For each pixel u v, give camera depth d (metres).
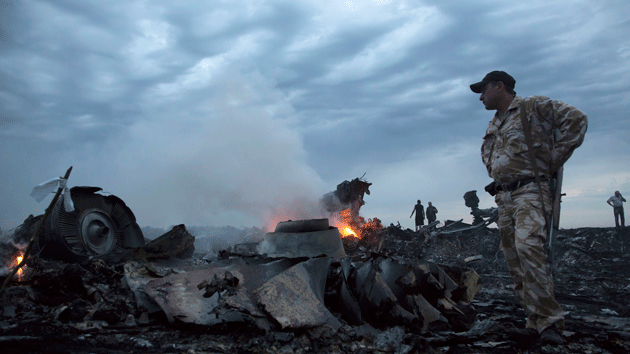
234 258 3.96
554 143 3.32
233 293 2.92
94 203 7.16
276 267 3.39
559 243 14.16
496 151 3.55
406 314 3.19
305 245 4.34
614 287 7.62
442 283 3.83
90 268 4.22
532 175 3.31
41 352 2.30
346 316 3.21
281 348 2.57
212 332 2.83
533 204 3.25
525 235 3.17
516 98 3.49
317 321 2.80
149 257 4.05
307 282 3.19
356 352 2.58
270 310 2.79
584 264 12.26
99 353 2.37
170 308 2.88
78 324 2.92
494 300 5.52
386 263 3.71
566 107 3.19
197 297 3.01
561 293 6.77
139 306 3.20
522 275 3.46
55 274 3.66
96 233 6.92
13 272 2.65
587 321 4.25
